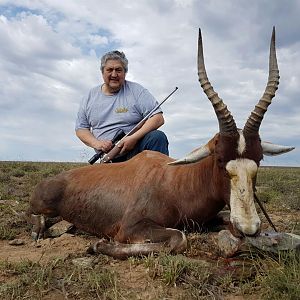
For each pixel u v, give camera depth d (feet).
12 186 10.61
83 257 4.37
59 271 3.88
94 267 4.00
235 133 4.20
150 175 5.02
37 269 3.85
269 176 14.51
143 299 3.34
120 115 6.72
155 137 6.30
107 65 6.65
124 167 5.39
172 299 3.33
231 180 4.13
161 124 6.56
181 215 4.84
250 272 3.67
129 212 4.84
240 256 3.92
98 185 5.34
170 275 3.58
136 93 6.78
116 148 6.23
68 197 5.53
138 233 4.64
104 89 6.91
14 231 5.85
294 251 3.77
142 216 4.79
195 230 4.94
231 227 4.12
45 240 5.36
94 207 5.28
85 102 6.99
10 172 13.62
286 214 7.44
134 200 4.90
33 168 15.74
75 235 5.64
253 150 4.16
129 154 6.48
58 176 5.76
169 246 4.27
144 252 4.27
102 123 6.79
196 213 4.82
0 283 3.68
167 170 5.02
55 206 5.62
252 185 4.09
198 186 4.78
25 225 6.24
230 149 4.17
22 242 5.36
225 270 3.74
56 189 5.58
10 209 7.41
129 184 5.11
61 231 5.78
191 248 4.29
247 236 3.89
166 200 4.84
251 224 3.87
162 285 3.57
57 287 3.54
